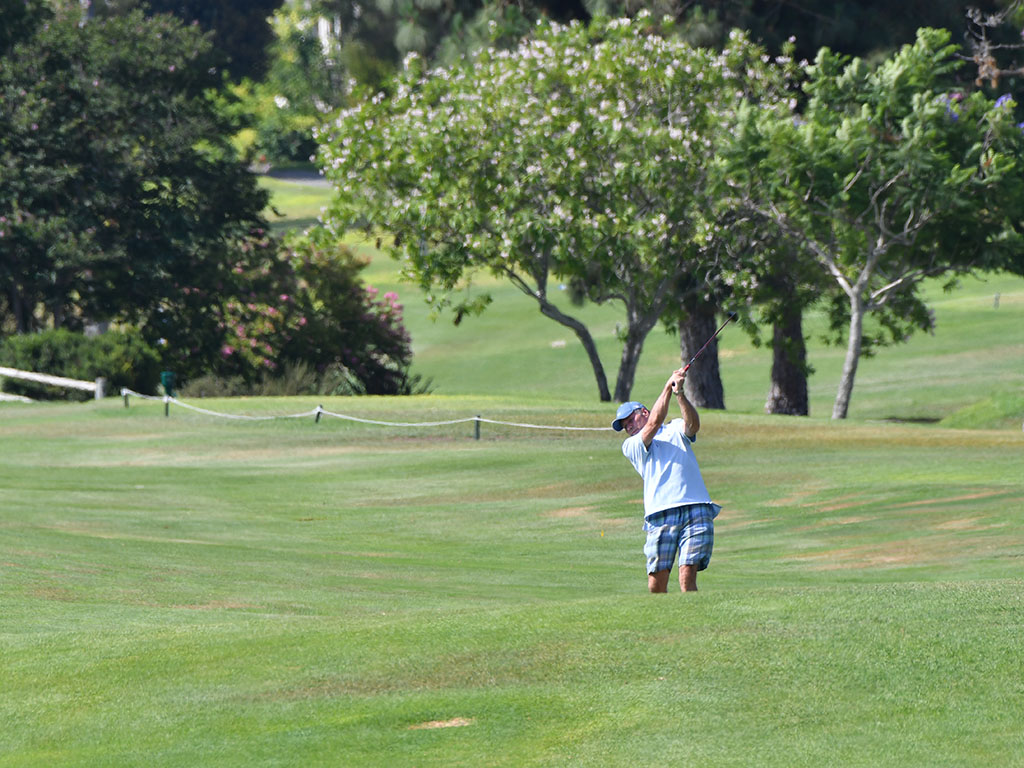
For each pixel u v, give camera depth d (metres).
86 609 36.91
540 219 125.19
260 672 26.91
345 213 133.88
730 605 29.34
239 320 168.12
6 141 163.50
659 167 124.12
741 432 98.69
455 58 152.25
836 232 125.94
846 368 125.56
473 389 190.00
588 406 119.25
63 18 173.25
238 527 64.31
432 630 29.12
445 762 20.98
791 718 22.08
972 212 119.00
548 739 21.75
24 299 173.25
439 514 69.19
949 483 66.81
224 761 21.67
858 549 52.03
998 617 27.19
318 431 105.75
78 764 22.22
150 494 76.38
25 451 97.94
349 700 24.61
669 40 133.75
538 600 40.84
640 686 24.17
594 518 66.31
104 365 146.38
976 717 21.78
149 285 164.88
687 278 141.25
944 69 122.25
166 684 26.61
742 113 120.38
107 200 163.88
